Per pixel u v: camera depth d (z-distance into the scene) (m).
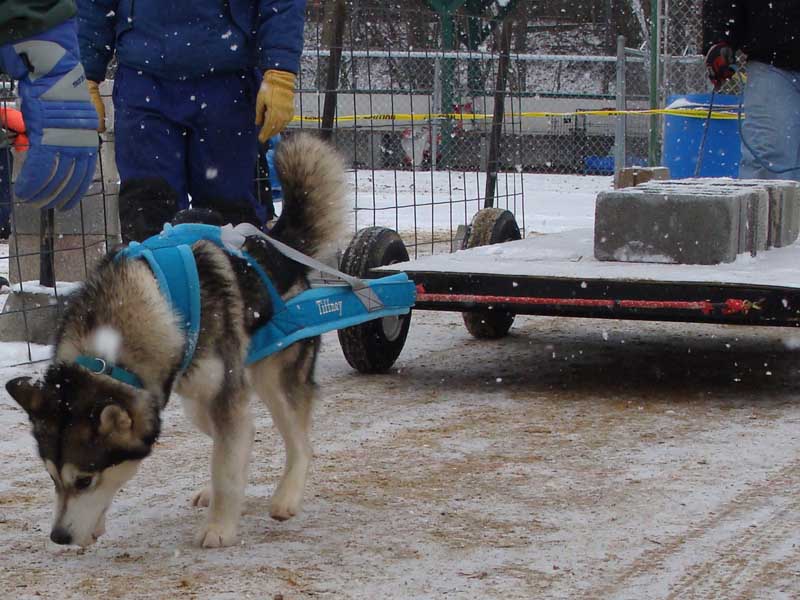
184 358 5.41
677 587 5.21
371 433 6.23
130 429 5.29
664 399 6.60
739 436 6.17
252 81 6.79
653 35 11.94
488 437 6.19
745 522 5.53
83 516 5.28
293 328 5.68
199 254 5.50
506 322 7.53
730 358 7.19
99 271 5.46
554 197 13.76
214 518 5.45
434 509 5.63
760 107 8.02
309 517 5.59
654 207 6.83
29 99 6.01
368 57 8.28
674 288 6.43
